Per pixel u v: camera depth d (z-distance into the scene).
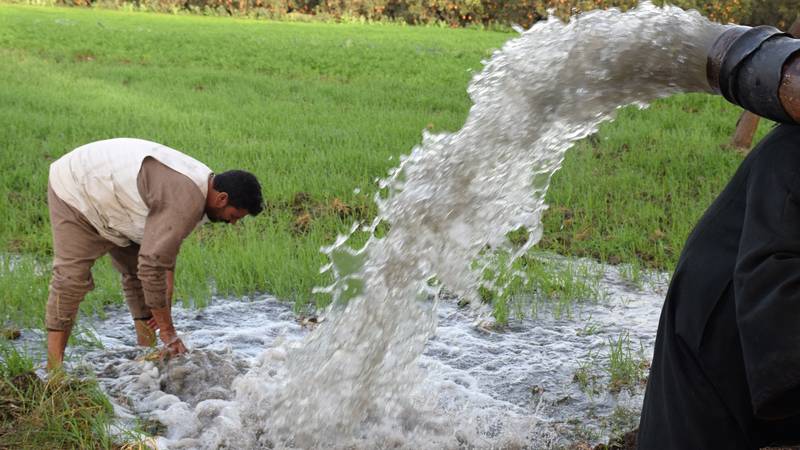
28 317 5.50
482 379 5.04
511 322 5.90
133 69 16.67
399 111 13.24
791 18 26.22
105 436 3.99
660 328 3.03
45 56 17.97
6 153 9.30
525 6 32.31
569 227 7.91
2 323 5.45
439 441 4.28
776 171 2.64
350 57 19.91
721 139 11.33
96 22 25.55
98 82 14.82
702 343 2.81
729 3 26.47
